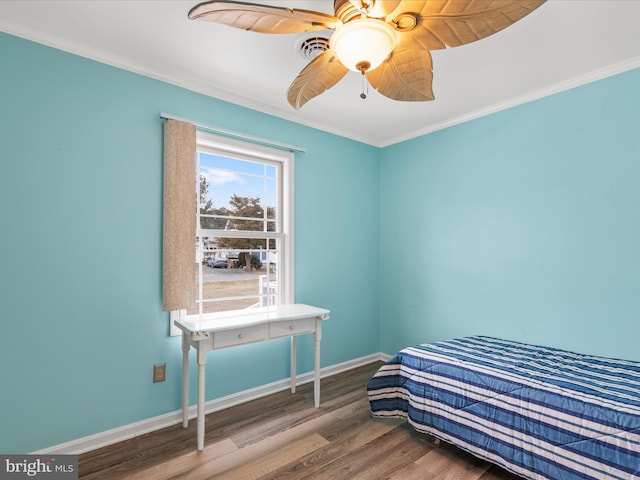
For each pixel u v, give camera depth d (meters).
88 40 1.94
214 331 2.04
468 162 2.96
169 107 2.32
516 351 2.30
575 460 1.49
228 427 2.24
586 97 2.32
